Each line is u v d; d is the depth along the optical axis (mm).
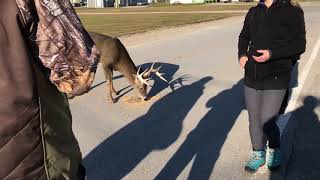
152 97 3133
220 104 2896
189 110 2777
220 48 5684
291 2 1650
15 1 716
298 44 1631
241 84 3488
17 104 722
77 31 757
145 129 2416
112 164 1943
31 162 741
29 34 737
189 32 8133
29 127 732
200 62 4555
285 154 1997
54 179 777
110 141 2227
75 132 2365
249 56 1717
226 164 1919
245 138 2234
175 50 5480
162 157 2012
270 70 1685
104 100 3084
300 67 4066
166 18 13250
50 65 741
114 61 3033
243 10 17969
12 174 732
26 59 723
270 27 1629
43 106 748
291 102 2805
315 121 2439
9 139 724
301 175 1794
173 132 2357
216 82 3572
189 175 1816
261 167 1835
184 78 3734
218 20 11742
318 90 3145
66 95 833
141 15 15906
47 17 735
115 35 7621
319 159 1941
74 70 752
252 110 1755
